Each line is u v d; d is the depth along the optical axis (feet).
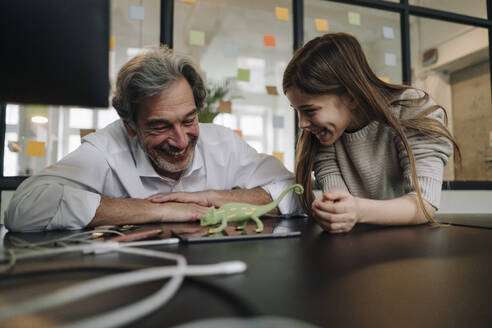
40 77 0.97
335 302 0.76
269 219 3.08
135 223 2.78
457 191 8.04
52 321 0.61
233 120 19.33
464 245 1.54
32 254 1.02
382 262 1.18
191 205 3.03
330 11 11.57
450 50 11.28
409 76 7.25
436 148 2.78
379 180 3.47
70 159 3.32
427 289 0.87
